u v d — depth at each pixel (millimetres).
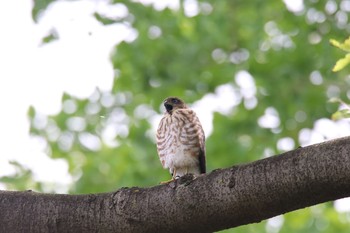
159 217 5551
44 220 5668
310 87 14734
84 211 5652
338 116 6242
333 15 14906
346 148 5195
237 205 5402
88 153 14812
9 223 5707
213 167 14359
